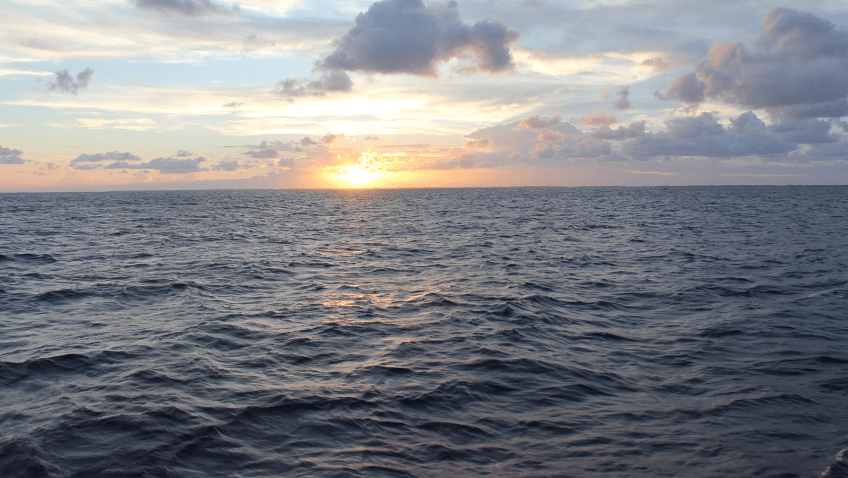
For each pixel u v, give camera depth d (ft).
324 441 21.72
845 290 53.01
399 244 105.09
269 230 142.82
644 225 150.82
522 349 34.78
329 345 35.91
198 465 19.61
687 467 19.58
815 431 22.53
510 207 289.33
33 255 84.89
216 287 57.88
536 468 19.58
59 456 20.06
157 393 26.76
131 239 114.62
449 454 20.67
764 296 51.11
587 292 54.80
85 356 32.94
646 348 35.40
